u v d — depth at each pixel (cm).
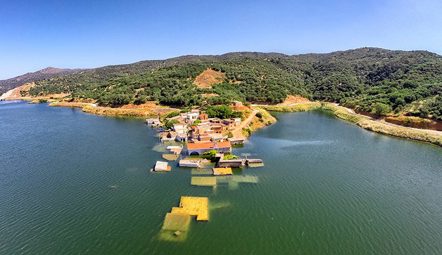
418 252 4475
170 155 8412
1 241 4662
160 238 4725
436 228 5081
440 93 14600
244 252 4441
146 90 19038
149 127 12731
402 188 6625
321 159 8462
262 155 8681
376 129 12312
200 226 5028
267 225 5094
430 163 8288
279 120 14738
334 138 11006
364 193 6331
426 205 5872
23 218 5297
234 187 6469
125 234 4825
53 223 5138
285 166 7806
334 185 6694
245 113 13600
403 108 13950
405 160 8525
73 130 12344
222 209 5562
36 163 8050
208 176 7000
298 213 5481
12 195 6156
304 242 4681
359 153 9144
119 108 17500
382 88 19612
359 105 16912
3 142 10406
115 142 10119
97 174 7194
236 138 9931
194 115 13138
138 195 6091
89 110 17912
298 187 6544
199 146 8550
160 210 5519
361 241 4719
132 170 7419
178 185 6531
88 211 5509
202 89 18575
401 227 5097
